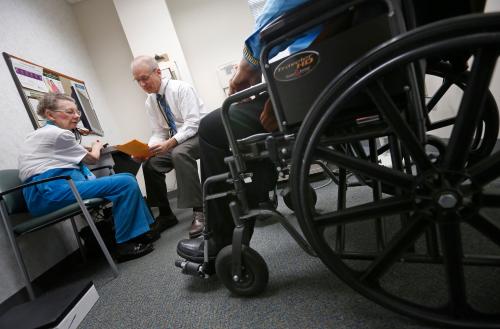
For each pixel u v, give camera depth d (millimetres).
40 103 1600
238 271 723
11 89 1761
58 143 1485
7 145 1587
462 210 455
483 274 646
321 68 518
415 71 516
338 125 596
